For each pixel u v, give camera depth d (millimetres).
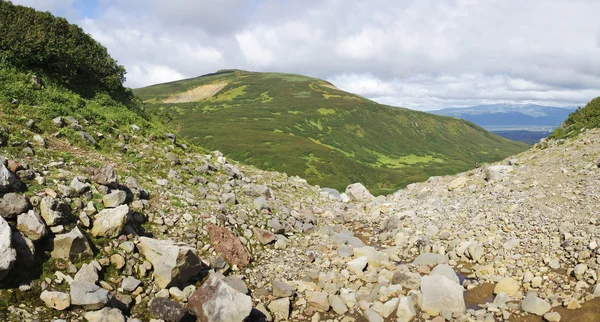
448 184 23719
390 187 123062
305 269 13492
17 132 14023
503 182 20688
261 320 10172
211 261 12133
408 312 10469
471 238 15383
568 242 12961
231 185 19125
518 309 10617
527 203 17047
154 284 10211
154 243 10719
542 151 24109
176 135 24500
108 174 12758
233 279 10961
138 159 17234
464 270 13344
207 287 9836
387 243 17016
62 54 23156
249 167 26047
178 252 10344
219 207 15383
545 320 9961
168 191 15039
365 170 138500
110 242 10516
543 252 13141
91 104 22172
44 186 10945
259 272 12758
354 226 19719
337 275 13094
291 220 17672
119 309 8883
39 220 9141
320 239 16703
